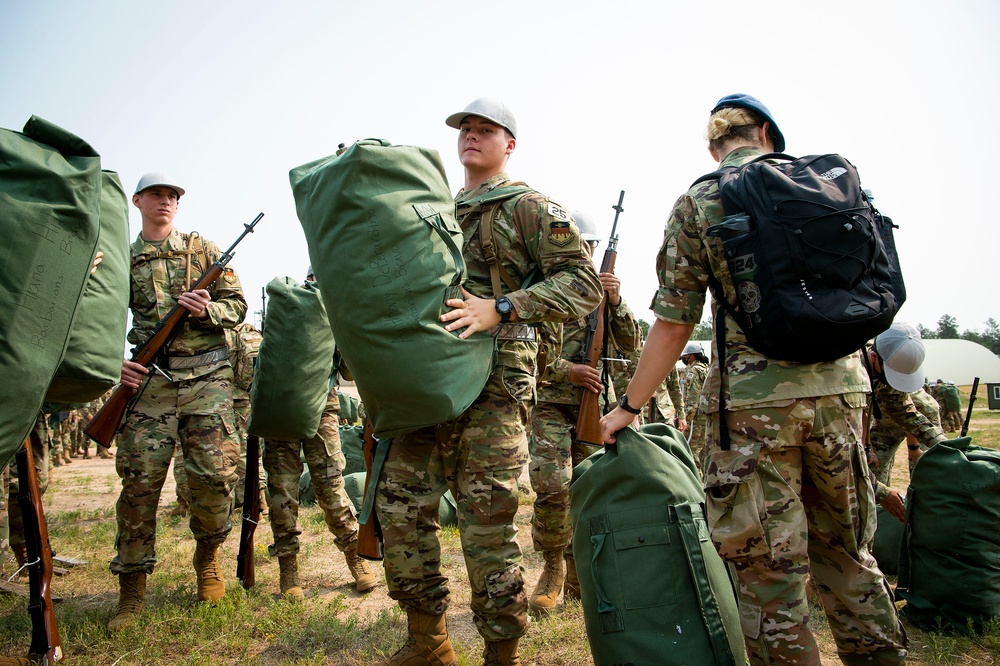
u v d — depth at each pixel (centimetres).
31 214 259
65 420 1487
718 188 250
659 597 242
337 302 271
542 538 441
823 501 257
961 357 4834
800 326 223
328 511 489
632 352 539
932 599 388
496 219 323
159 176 462
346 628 393
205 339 451
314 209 278
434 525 321
